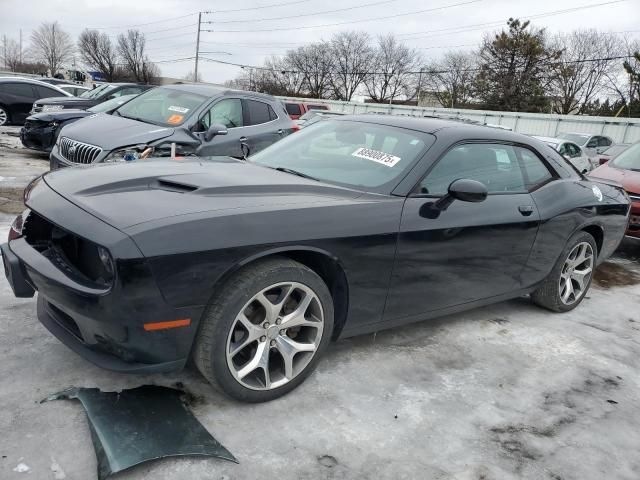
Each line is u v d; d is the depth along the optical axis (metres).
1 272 4.06
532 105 51.91
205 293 2.44
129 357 2.42
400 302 3.24
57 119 9.91
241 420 2.63
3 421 2.42
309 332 2.90
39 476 2.13
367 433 2.65
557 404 3.13
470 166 3.62
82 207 2.53
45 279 2.49
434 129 3.65
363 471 2.39
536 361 3.66
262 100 8.15
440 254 3.30
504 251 3.73
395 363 3.38
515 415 2.97
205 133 7.05
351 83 73.69
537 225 3.92
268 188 2.93
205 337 2.51
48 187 2.89
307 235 2.70
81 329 2.48
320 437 2.58
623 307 4.98
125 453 2.25
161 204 2.54
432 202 3.25
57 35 92.44
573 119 29.70
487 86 53.72
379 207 3.04
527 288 4.17
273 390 2.77
